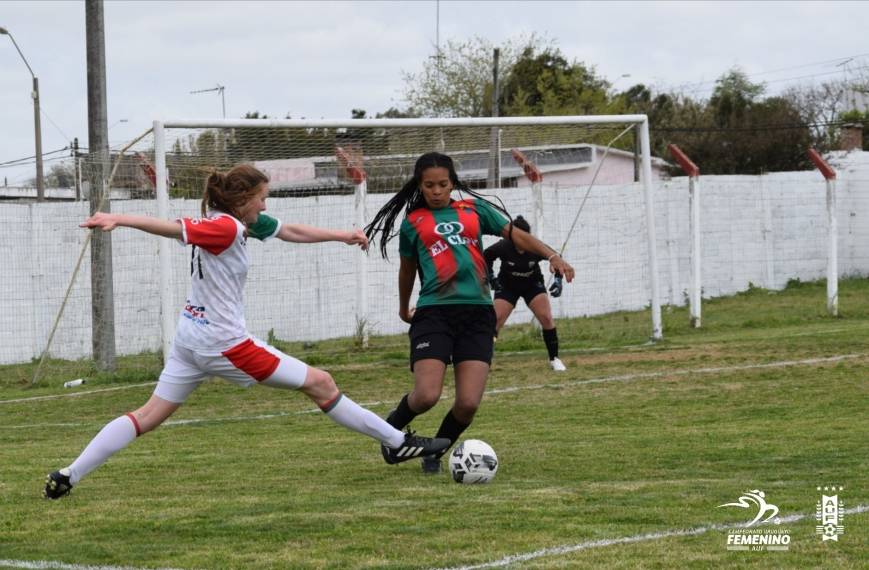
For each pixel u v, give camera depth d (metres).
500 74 101.25
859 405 21.19
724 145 90.06
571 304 45.38
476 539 10.64
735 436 17.70
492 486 13.65
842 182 59.19
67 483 12.96
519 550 10.17
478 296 14.15
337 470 15.31
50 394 28.91
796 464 14.90
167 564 9.92
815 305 48.12
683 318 44.34
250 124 30.77
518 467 15.16
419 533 10.95
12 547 10.66
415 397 13.98
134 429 12.84
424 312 14.12
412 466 15.52
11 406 26.62
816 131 91.38
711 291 53.03
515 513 11.84
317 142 34.91
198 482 14.47
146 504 12.77
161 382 12.83
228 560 10.02
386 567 9.63
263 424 21.59
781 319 41.78
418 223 14.10
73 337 38.53
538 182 37.84
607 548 10.22
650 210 35.78
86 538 11.00
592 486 13.50
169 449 18.08
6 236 38.22
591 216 45.94
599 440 17.67
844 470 14.33
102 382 30.95
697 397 23.14
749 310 46.97
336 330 41.25
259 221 12.77
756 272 54.91
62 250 38.59
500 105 99.75
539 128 36.66
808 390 23.55
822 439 17.08
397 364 31.97
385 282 42.22
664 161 84.19
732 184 53.69
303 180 38.16
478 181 40.75
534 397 24.03
